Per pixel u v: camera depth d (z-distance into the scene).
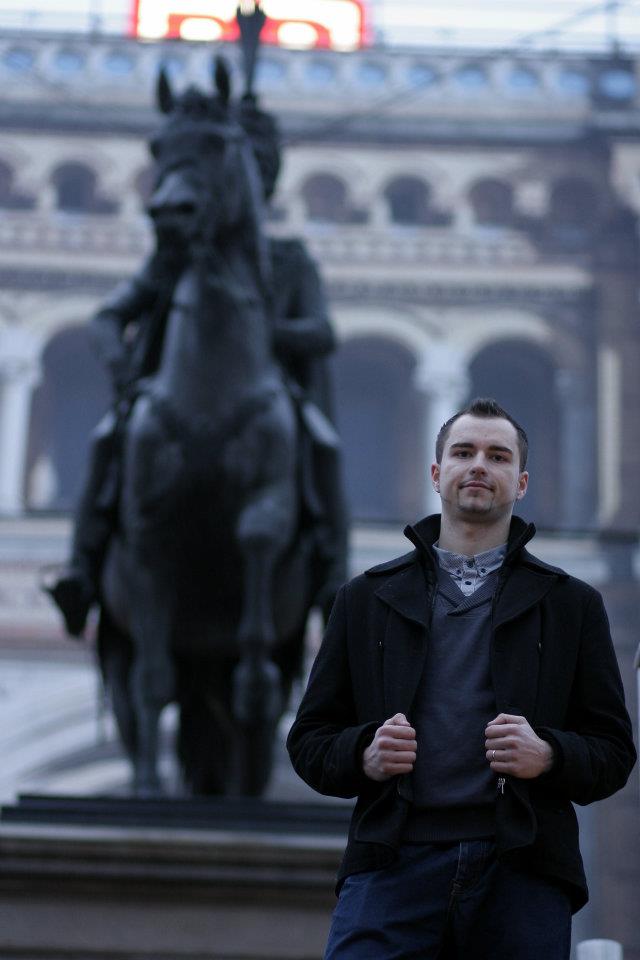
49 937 6.63
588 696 3.41
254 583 7.67
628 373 27.34
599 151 28.27
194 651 8.38
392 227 28.08
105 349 8.43
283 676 8.64
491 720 3.32
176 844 6.75
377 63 28.64
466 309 27.77
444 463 3.60
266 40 28.48
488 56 28.62
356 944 3.23
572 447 27.09
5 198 27.83
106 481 8.20
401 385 27.70
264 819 7.08
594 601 3.48
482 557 3.51
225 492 7.76
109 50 28.36
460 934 3.23
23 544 24.56
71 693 23.73
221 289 7.87
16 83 28.09
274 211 27.94
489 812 3.27
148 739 7.68
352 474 27.34
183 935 6.68
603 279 27.80
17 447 26.91
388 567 3.58
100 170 28.00
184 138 7.82
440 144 28.36
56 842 6.70
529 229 27.97
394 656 3.41
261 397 7.89
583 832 22.38
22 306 27.44
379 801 3.29
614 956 5.03
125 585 7.98
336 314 27.73
